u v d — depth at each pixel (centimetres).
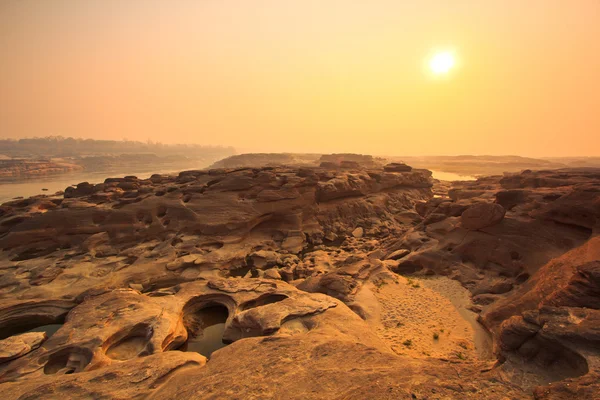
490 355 1373
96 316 1597
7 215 3325
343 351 1148
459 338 1507
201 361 1268
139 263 2503
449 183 8144
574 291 1172
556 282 1425
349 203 4244
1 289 2131
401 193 5350
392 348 1416
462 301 1880
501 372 874
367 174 5138
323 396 877
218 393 940
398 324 1636
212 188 3466
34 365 1285
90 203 3300
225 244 2903
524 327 929
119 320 1566
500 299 1747
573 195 1950
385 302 1856
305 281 2192
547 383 809
